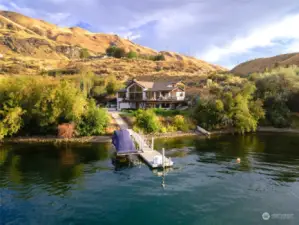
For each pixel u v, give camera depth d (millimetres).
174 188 23672
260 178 26047
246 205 20156
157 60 185875
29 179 26016
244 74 124125
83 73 96375
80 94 52375
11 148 39875
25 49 172500
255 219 18062
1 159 33406
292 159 33125
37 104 46594
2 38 172125
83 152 37312
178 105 75750
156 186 24188
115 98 91438
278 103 63406
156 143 43500
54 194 22359
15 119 45719
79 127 47844
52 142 44188
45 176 26969
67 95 48219
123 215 18797
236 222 17688
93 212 19203
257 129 59344
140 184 24719
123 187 24016
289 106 66750
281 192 22547
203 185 24312
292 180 25438
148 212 19188
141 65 151250
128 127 52531
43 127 48250
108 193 22625
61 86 50188
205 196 21875
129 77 123000
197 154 35938
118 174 27672
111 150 38562
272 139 47688
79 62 155875
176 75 125312
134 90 79000
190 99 76438
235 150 38438
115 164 31359
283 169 28891
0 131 44125
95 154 36156
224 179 25844
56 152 37281
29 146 41250
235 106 55656
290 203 20453
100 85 95188
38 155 35531
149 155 33750
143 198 21578
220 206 20016
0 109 46812
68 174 27641
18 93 47969
